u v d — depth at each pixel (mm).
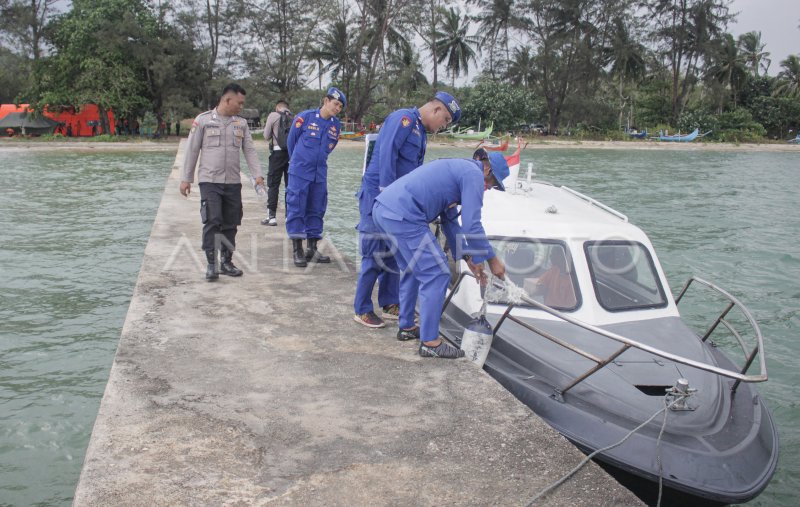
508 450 3250
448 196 4137
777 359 6664
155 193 18203
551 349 4430
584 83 64938
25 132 50625
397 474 3004
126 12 46250
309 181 6562
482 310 4352
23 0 53656
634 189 21516
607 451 3555
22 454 4605
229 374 4027
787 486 4578
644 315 4910
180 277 6242
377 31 55750
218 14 52938
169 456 3062
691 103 76750
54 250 10578
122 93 47469
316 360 4285
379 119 59594
